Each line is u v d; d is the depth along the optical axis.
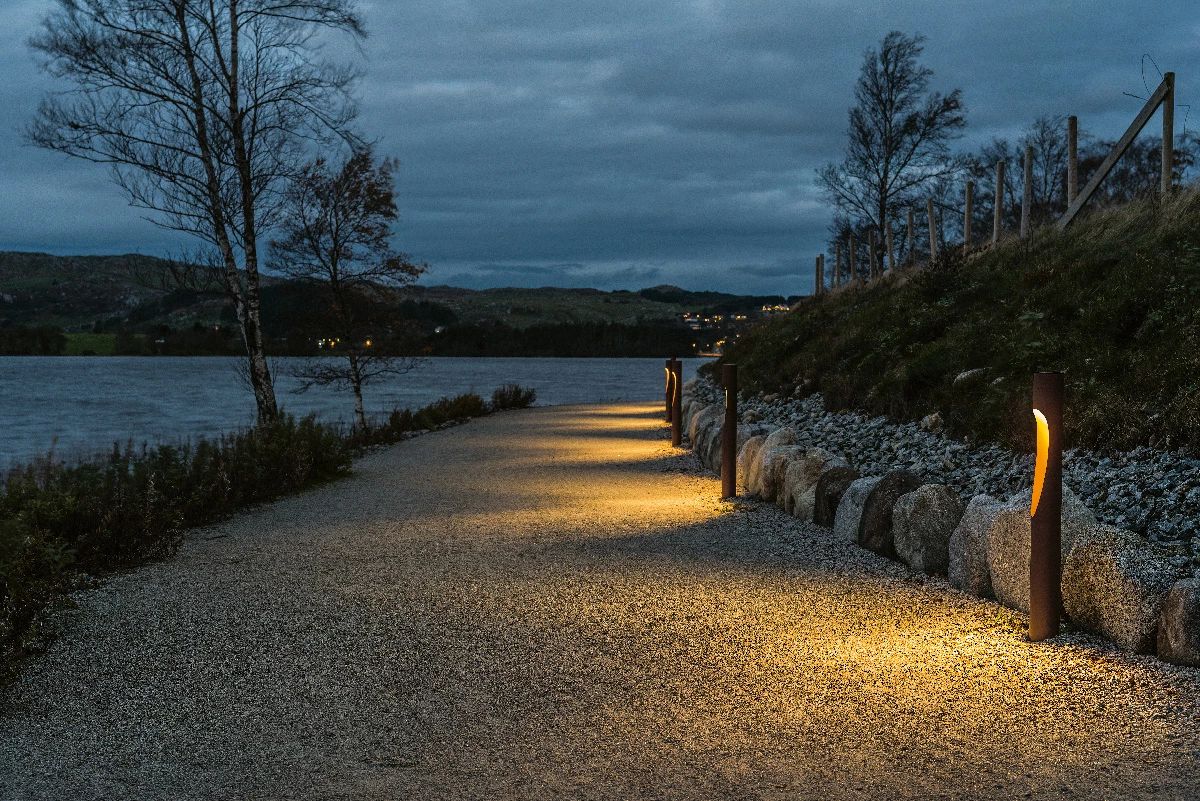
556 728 4.41
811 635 5.79
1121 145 18.25
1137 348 10.99
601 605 6.50
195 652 5.55
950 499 7.38
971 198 24.56
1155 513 7.43
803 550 8.30
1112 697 4.59
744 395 22.64
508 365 151.12
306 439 13.95
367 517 10.41
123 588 7.11
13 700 4.84
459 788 3.80
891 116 32.81
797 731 4.33
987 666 5.12
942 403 13.14
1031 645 5.41
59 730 4.45
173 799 3.73
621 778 3.88
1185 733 4.15
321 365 22.72
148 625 6.11
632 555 8.17
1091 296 13.25
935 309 17.66
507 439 21.02
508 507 11.05
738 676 5.07
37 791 3.81
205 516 10.15
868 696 4.75
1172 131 16.91
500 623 6.09
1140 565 5.20
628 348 193.75
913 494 7.54
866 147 33.28
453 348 194.00
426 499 11.81
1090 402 10.01
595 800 3.69
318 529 9.63
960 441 11.75
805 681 4.98
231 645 5.68
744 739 4.26
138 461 11.08
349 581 7.25
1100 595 5.33
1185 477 7.79
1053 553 5.41
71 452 23.12
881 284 26.55
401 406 41.88
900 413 14.18
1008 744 4.14
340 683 5.02
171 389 63.16
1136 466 8.47
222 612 6.39
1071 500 6.32
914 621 6.04
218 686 5.00
